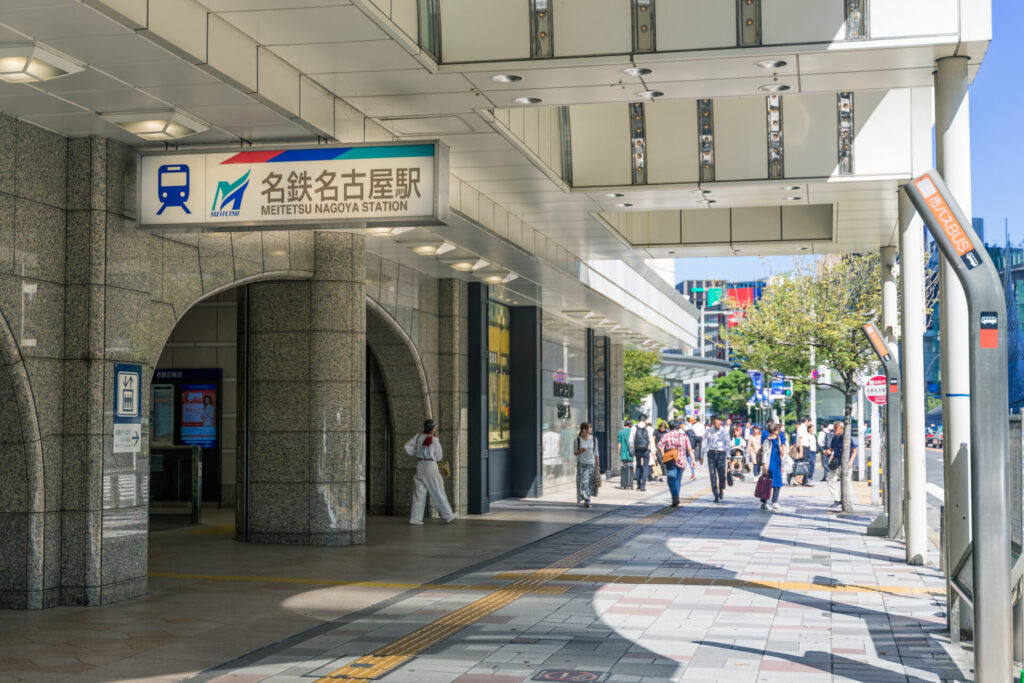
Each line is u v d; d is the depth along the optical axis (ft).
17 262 31.50
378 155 31.50
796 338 77.20
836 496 83.25
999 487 21.31
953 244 21.47
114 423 34.19
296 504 50.26
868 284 75.72
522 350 85.10
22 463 32.50
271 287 50.65
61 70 26.89
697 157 47.44
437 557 46.14
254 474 50.90
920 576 40.83
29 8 23.47
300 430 50.29
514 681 23.93
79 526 33.37
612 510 72.95
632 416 222.69
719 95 35.24
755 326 83.66
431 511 66.74
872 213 52.85
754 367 89.86
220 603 34.24
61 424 33.37
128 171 34.83
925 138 45.01
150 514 65.57
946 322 29.14
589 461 75.66
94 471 33.35
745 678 24.27
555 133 47.19
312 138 34.76
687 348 150.61
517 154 42.96
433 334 67.62
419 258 59.77
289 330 50.44
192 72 27.78
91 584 33.35
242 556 46.01
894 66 31.45
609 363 124.47
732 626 30.50
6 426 32.40
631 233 64.08
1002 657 21.27
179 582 38.68
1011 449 25.03
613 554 47.57
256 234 44.57
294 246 47.93
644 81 33.60
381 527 59.72
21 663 25.73
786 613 32.65
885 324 59.31
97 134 33.24
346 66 32.07
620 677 24.31
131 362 35.06
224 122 32.81
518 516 67.67
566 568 42.78
